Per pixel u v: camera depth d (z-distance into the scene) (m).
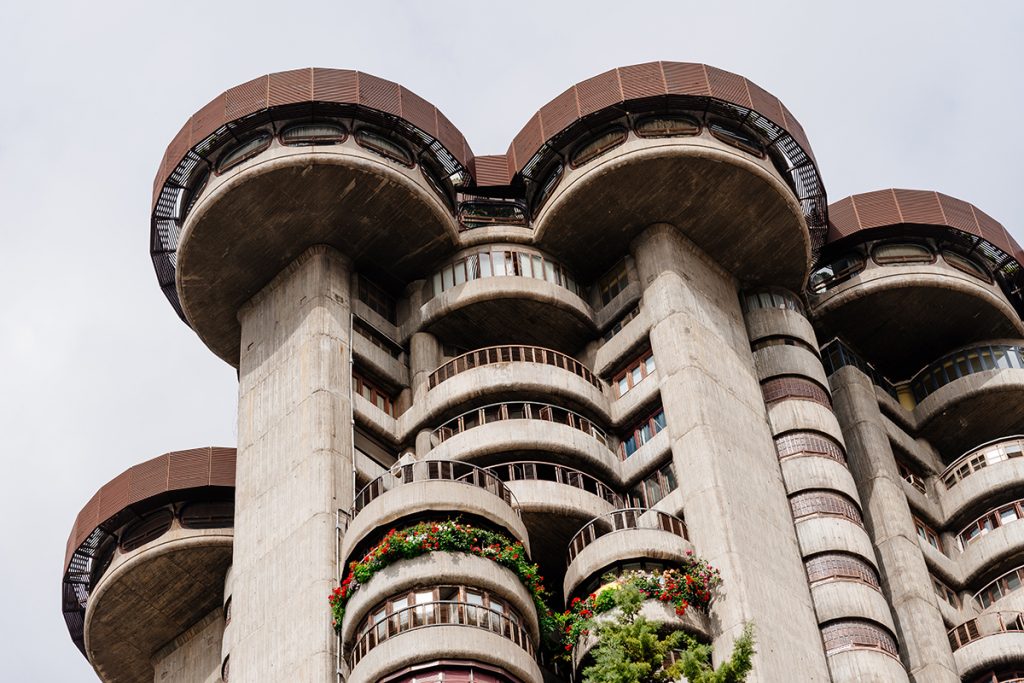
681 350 49.66
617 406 51.22
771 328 54.69
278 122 51.41
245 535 46.88
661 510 46.25
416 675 38.84
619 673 31.77
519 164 55.12
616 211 53.22
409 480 43.59
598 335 54.31
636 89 52.44
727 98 52.72
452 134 54.81
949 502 57.09
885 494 53.84
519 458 48.44
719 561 43.84
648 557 44.12
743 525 45.22
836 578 47.12
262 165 49.53
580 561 44.81
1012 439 56.91
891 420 59.34
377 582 40.81
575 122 52.88
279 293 52.91
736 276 55.78
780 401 52.41
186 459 54.78
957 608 54.66
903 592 51.12
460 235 54.66
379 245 53.22
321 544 43.94
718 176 51.81
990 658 49.53
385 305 54.53
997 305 58.91
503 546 42.00
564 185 53.03
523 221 56.38
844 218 59.56
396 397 52.16
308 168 49.69
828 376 58.41
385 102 52.16
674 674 32.28
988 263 60.75
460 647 39.12
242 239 51.59
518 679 39.72
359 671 39.56
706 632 42.44
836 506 49.31
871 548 49.12
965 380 59.06
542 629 42.84
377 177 50.56
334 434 47.22
